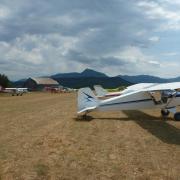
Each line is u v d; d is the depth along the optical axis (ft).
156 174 23.57
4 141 35.55
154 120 54.13
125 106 55.52
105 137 38.19
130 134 40.19
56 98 138.31
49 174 23.59
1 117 59.06
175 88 50.57
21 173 23.79
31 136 38.73
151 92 55.98
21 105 91.09
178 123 50.52
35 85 394.32
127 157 28.43
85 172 24.08
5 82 319.68
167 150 31.07
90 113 65.62
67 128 45.19
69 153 29.91
